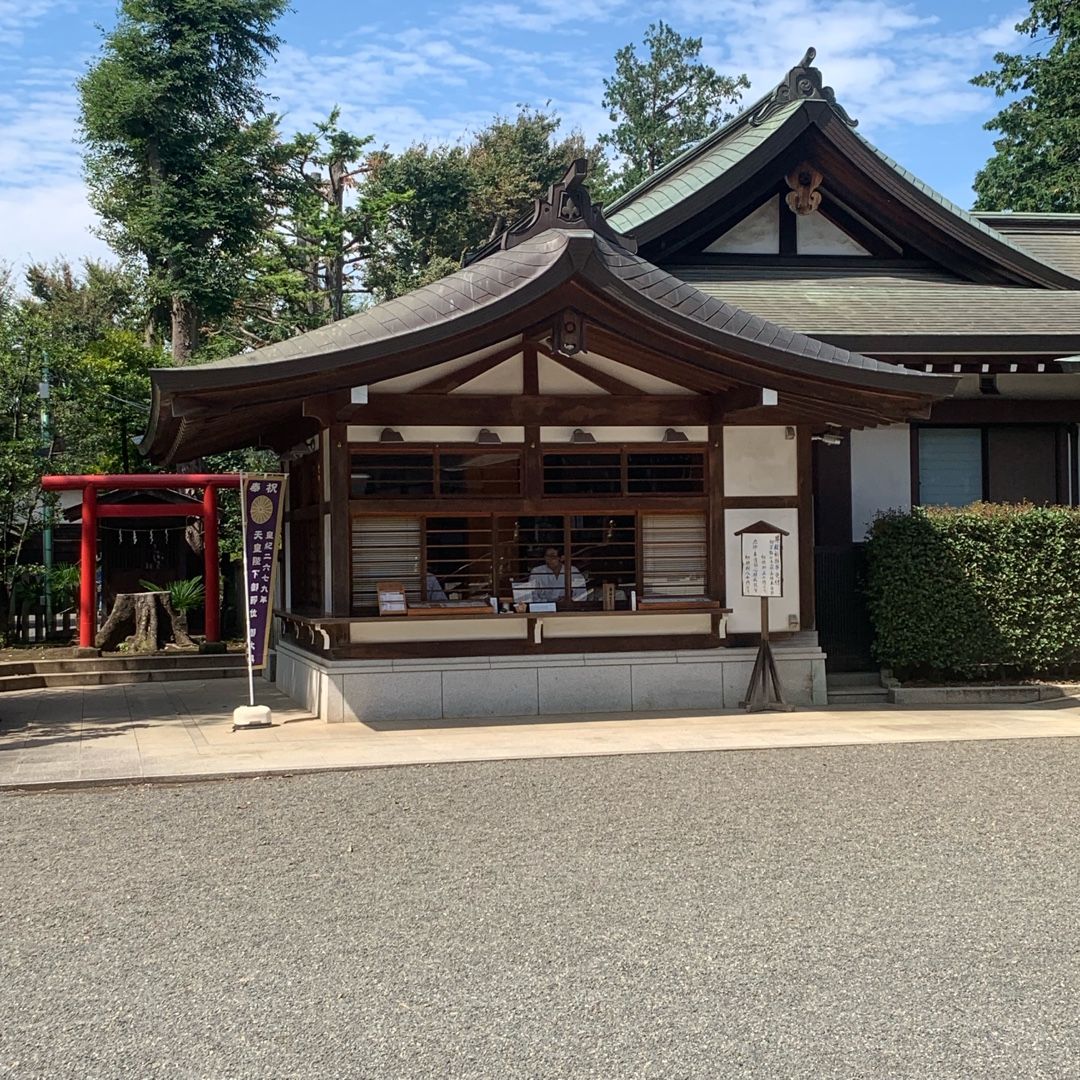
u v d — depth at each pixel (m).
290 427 13.52
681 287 10.92
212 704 13.00
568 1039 4.03
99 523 19.33
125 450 20.95
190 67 27.77
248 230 28.83
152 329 31.19
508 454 11.57
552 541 11.78
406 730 10.62
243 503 11.18
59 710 12.56
